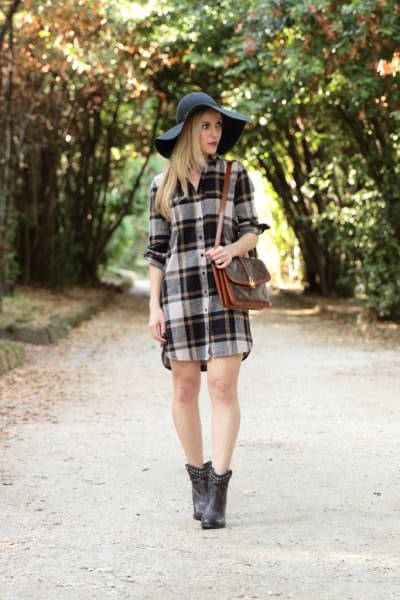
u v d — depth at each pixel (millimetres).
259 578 4309
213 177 5250
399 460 6883
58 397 10164
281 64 15461
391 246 18312
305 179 26016
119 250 44812
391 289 18312
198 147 5207
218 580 4289
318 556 4625
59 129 24891
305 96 17297
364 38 13148
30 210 25062
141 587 4207
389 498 5785
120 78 21562
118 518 5398
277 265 36031
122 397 10211
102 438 7836
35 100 20812
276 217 34625
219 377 5176
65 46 18406
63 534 5070
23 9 17281
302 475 6418
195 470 5406
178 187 5258
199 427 5414
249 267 5203
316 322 20969
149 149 29953
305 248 28438
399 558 4590
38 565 4535
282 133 27016
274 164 27438
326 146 21078
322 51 14203
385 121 17375
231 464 6781
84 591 4164
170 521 5328
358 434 7918
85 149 28797
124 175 36656
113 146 30219
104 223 35031
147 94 23078
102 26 19125
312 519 5316
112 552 4730
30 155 24141
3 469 6688
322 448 7332
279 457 7000
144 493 5988
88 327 18891
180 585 4227
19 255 25641
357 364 13109
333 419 8688
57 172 26734
